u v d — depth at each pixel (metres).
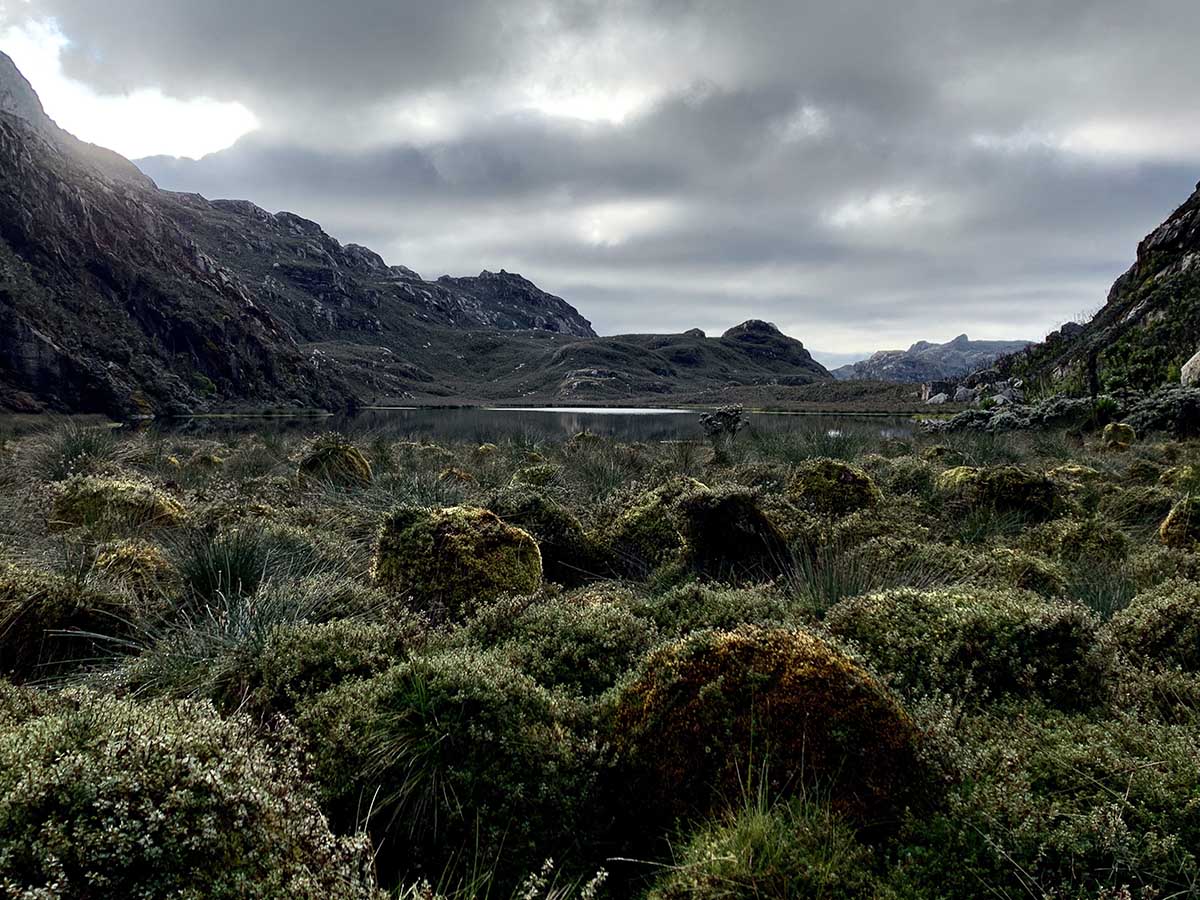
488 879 2.32
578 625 4.25
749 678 2.87
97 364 63.38
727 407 24.77
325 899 1.89
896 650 3.76
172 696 3.50
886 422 40.88
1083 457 14.05
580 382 151.00
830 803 2.51
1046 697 3.38
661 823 2.72
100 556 5.51
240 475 12.92
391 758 2.67
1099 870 2.20
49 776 1.82
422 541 5.62
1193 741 2.77
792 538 6.75
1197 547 6.41
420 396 140.38
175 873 1.76
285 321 178.50
